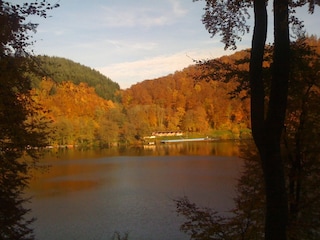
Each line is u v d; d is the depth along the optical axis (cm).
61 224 2181
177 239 1862
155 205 2620
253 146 1047
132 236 1928
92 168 4878
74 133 8706
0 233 1045
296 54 819
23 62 961
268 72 766
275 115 516
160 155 6512
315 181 938
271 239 512
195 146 8244
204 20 675
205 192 2928
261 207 905
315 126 945
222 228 893
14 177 1070
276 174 515
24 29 912
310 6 561
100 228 2089
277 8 518
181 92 12069
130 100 13638
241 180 1030
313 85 966
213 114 9969
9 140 1035
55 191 3250
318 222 902
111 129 9062
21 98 1041
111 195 3042
